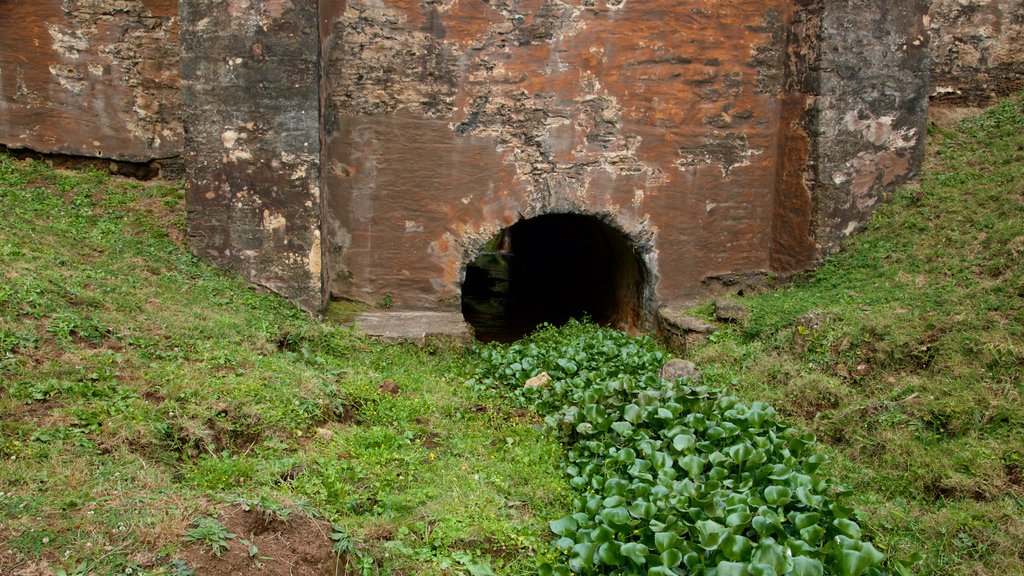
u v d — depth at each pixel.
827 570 3.80
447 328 7.65
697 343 7.61
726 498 4.17
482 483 4.58
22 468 3.68
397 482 4.41
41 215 7.03
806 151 8.14
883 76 8.06
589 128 8.09
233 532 3.46
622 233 8.36
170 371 5.05
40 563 3.10
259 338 6.11
